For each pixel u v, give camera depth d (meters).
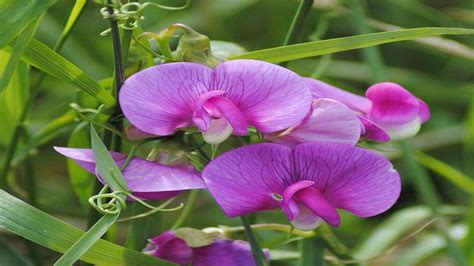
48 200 0.38
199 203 0.39
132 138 0.27
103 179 0.26
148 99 0.26
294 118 0.26
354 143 0.27
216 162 0.26
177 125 0.27
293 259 0.33
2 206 0.26
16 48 0.27
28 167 0.33
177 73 0.26
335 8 0.38
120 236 0.37
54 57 0.27
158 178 0.26
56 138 0.40
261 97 0.27
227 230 0.29
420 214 0.37
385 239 0.36
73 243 0.26
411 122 0.28
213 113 0.26
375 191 0.27
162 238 0.29
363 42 0.28
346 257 0.30
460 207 0.39
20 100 0.32
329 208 0.26
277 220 0.38
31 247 0.33
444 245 0.36
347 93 0.29
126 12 0.27
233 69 0.26
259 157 0.26
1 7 0.27
